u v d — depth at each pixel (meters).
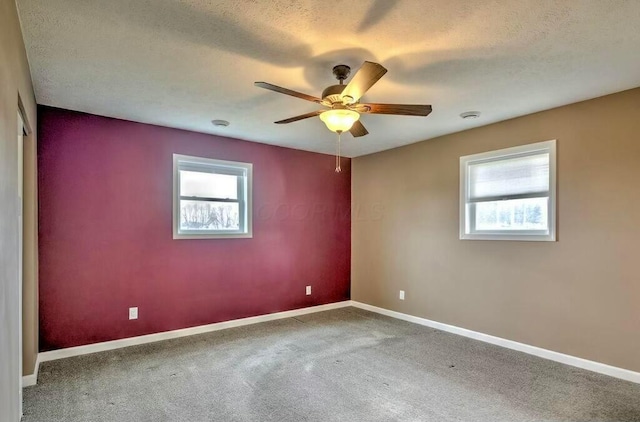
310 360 3.37
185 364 3.26
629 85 2.86
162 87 2.90
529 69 2.57
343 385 2.84
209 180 4.40
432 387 2.80
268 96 3.10
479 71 2.60
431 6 1.84
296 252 5.12
